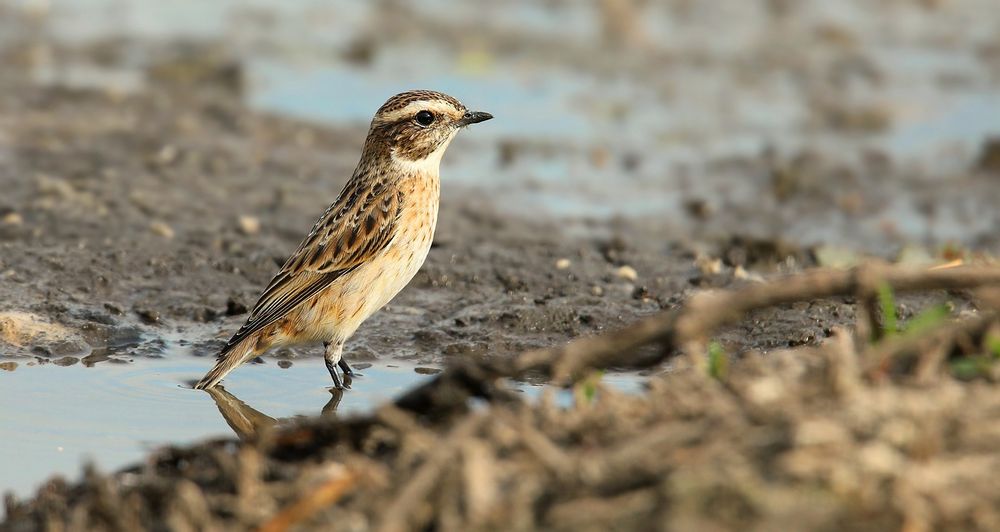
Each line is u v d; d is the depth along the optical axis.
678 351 12.00
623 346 8.20
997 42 24.64
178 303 14.11
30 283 14.27
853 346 9.20
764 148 20.08
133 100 21.48
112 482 8.40
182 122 20.59
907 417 7.18
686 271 15.09
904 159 19.62
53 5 26.59
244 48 24.55
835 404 7.44
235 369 12.69
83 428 10.81
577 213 17.66
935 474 6.87
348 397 11.86
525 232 16.62
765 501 6.76
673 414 7.72
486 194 18.36
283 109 21.61
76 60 23.38
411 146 13.03
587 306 13.98
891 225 17.25
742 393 7.85
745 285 14.42
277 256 15.28
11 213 16.16
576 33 25.61
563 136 20.80
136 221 16.25
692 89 22.69
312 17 26.66
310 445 8.66
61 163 18.27
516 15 26.80
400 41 25.14
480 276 14.95
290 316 12.39
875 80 22.88
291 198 17.58
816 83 22.84
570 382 11.35
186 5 27.31
